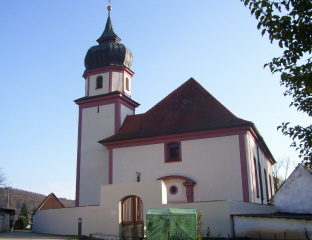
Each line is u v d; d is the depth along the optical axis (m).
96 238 20.89
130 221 21.03
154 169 27.80
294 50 8.82
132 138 28.91
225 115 27.56
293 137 10.87
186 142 27.27
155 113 31.27
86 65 35.62
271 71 10.04
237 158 25.48
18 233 27.25
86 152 32.44
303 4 8.32
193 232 16.61
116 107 32.62
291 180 26.30
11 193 107.75
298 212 25.48
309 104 10.98
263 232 19.08
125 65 35.25
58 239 20.67
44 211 26.97
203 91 30.66
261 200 28.75
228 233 19.34
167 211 17.12
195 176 26.30
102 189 22.08
